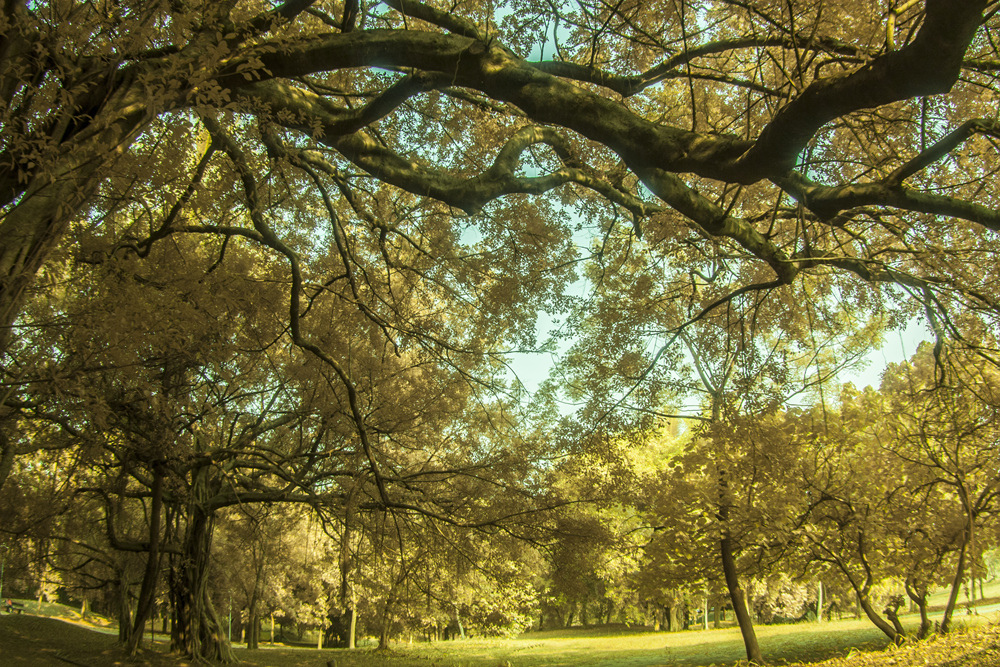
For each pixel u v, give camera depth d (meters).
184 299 7.91
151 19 4.54
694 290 11.27
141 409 11.01
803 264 6.79
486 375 13.27
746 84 7.43
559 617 49.88
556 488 14.77
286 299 11.08
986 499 12.94
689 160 5.12
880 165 6.78
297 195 9.08
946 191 7.53
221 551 23.09
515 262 10.73
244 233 7.91
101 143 4.30
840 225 6.86
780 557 14.44
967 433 9.98
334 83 8.52
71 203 4.37
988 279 7.56
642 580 16.28
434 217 10.67
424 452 16.38
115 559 18.59
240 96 5.19
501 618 24.64
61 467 13.77
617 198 7.77
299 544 22.42
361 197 9.96
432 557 15.06
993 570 36.53
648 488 14.87
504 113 8.97
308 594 29.69
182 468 14.84
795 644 17.23
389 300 11.63
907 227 7.48
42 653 13.47
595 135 5.38
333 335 11.30
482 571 14.87
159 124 5.28
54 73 4.36
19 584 25.95
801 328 10.48
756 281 10.82
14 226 4.07
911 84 3.76
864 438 14.00
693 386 12.50
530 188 6.66
